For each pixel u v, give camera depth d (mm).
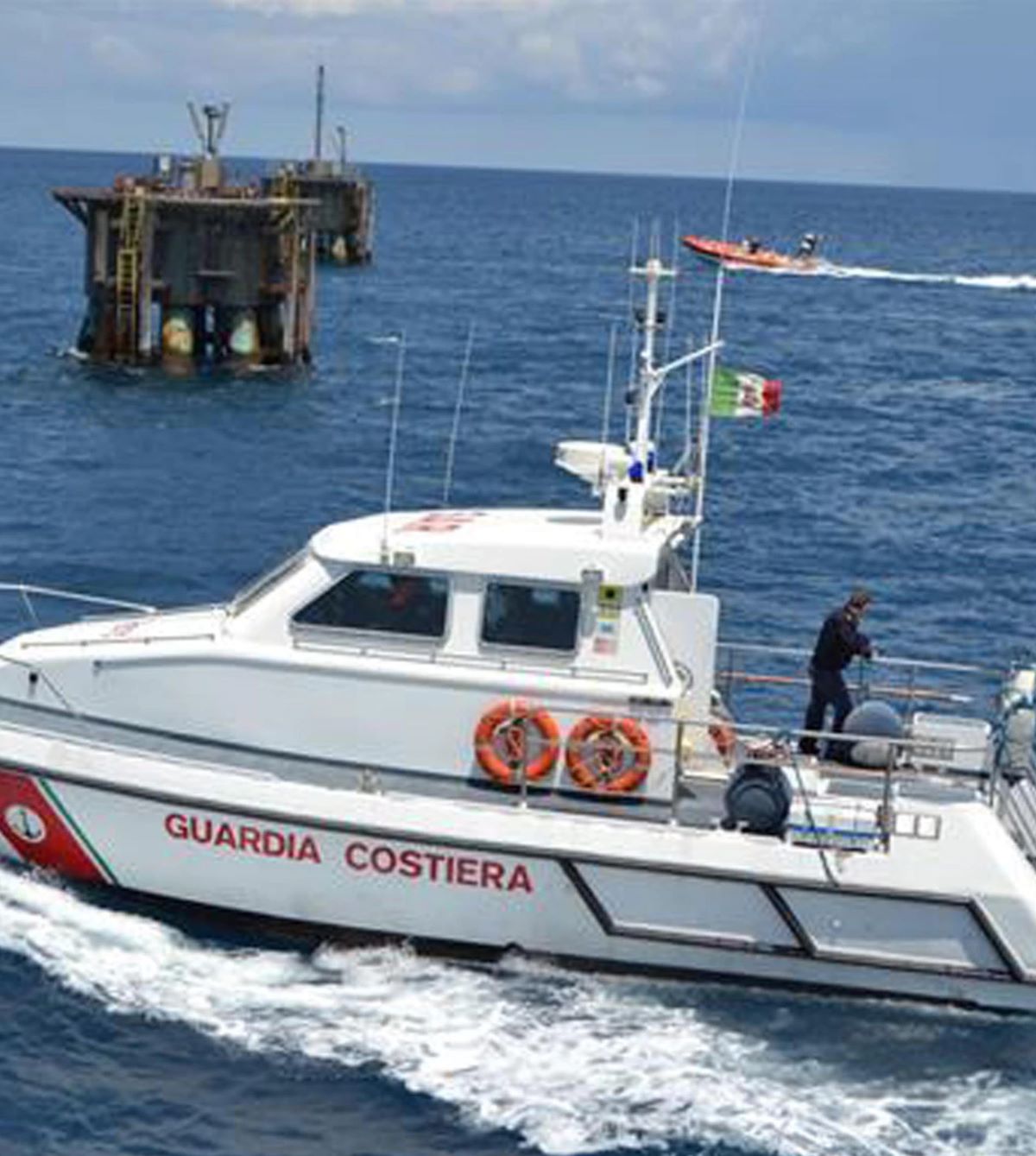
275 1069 17766
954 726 20672
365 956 19812
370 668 19719
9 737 20281
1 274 119750
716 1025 18750
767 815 19125
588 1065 17922
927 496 53656
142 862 20125
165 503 47625
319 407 66625
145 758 19922
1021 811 20453
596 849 18984
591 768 19500
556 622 19641
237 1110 17125
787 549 45125
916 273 167875
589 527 20359
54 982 19078
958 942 18984
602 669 19609
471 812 19219
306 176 138125
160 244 73750
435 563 19656
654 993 19328
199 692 20172
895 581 42125
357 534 20297
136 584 38906
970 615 39219
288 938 20094
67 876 20688
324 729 19953
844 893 18891
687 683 20281
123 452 55906
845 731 20203
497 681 19531
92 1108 17125
